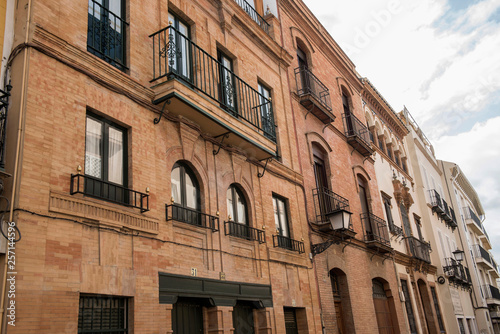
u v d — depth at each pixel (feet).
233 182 38.24
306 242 46.39
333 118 59.62
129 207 27.53
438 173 125.80
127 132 29.45
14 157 22.27
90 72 27.25
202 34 39.86
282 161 47.14
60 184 23.82
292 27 58.90
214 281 32.63
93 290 23.80
